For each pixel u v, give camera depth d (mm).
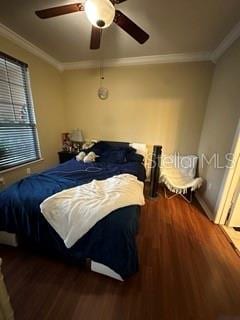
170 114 3305
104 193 1613
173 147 3430
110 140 3744
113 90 3475
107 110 3611
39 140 3195
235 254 1729
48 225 1451
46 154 3420
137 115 3471
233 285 1396
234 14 1887
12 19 2072
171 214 2453
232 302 1260
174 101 3227
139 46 2709
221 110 2441
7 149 2615
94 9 1375
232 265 1594
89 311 1161
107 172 2318
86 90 3635
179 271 1504
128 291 1303
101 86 3529
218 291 1340
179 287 1354
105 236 1287
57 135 3723
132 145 3424
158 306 1210
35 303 1203
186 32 2273
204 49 2746
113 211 1373
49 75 3330
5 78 2488
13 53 2527
